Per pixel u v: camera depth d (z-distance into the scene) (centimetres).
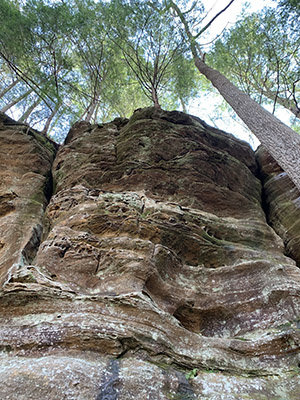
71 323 330
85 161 778
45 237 596
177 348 338
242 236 617
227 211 689
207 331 433
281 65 1082
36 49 1038
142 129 827
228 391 296
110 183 702
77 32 1124
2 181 767
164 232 536
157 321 359
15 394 243
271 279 481
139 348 320
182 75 1378
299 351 358
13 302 364
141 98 1563
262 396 296
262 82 1267
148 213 575
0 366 279
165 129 832
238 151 932
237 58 1270
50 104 1208
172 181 703
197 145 794
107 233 523
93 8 1162
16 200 709
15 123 1002
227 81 964
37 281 394
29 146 908
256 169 950
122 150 781
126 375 279
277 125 634
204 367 327
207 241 562
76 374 267
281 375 333
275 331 393
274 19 1023
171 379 292
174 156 767
